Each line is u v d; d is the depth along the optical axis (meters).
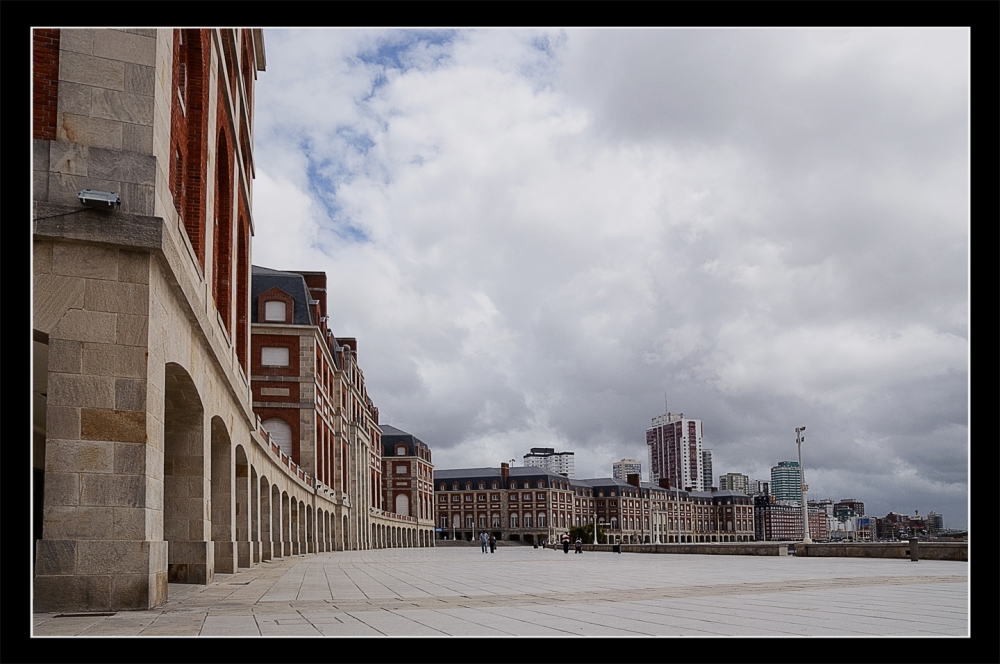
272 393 56.53
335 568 29.34
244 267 32.22
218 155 25.59
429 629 9.20
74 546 11.71
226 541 24.62
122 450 12.25
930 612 10.87
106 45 12.99
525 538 152.88
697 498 195.88
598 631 8.91
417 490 123.06
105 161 12.68
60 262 12.34
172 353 14.75
